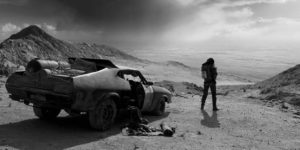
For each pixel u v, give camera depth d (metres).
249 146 7.36
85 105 7.03
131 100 8.71
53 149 6.12
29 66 7.53
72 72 7.57
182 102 13.77
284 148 7.40
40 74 7.20
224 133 8.50
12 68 21.11
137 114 8.42
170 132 7.71
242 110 12.09
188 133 8.15
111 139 7.06
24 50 44.97
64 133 7.30
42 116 8.55
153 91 9.77
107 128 7.76
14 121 8.12
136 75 9.11
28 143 6.37
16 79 7.67
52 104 7.10
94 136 7.20
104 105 7.53
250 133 8.68
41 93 7.11
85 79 7.05
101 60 8.38
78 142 6.68
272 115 11.51
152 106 9.87
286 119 10.96
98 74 7.49
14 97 7.91
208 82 11.66
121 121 8.80
